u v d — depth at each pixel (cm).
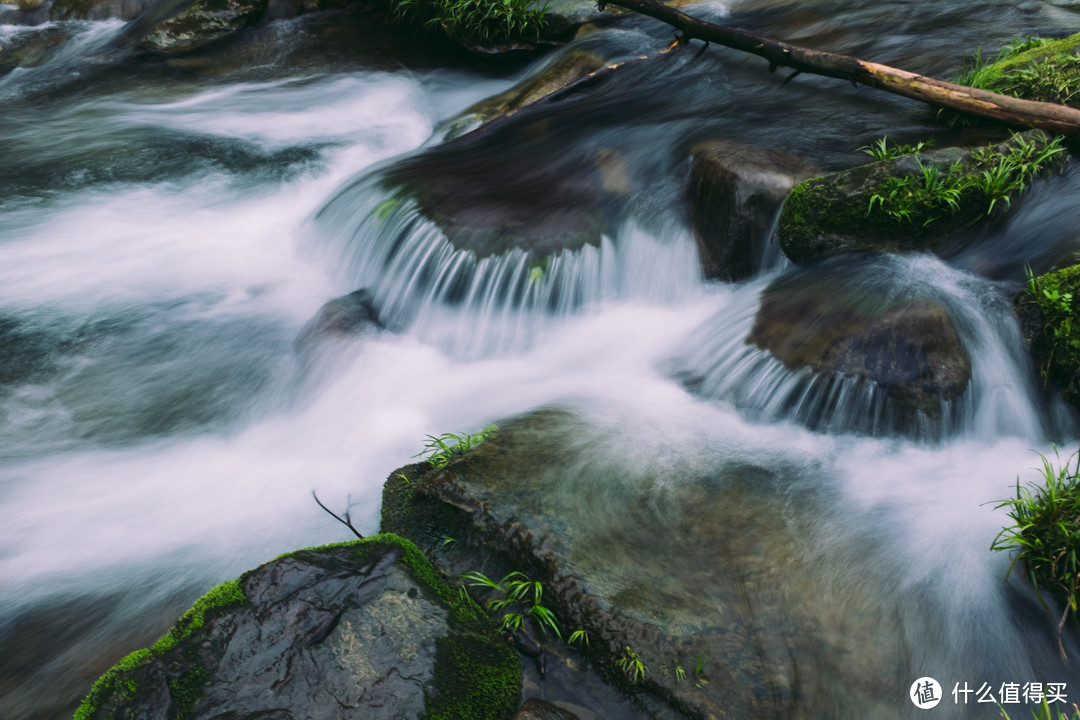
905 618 328
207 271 629
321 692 281
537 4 892
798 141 595
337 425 487
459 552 363
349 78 923
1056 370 432
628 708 300
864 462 412
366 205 620
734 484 396
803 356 438
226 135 811
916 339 421
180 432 486
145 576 378
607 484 387
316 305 596
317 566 325
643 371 496
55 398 506
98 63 952
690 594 332
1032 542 345
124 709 272
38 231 662
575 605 325
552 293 542
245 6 980
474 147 696
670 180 595
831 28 823
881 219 485
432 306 555
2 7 1095
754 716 290
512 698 294
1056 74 590
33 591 370
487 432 429
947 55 724
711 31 727
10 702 321
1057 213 500
